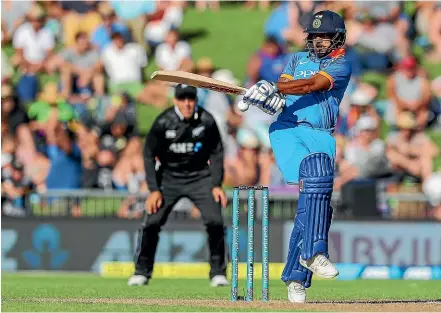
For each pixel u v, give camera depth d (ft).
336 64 76.38
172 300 85.15
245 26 211.61
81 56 194.39
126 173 174.81
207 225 119.24
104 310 71.97
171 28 198.49
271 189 167.63
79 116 182.50
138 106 190.19
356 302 83.71
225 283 119.85
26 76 194.18
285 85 74.38
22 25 198.80
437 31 201.26
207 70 193.98
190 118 115.85
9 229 156.04
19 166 166.81
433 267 148.97
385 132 185.16
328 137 76.74
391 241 153.58
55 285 119.14
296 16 194.49
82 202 160.97
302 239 76.07
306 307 73.51
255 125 175.63
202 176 119.55
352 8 198.49
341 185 160.66
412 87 188.34
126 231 154.40
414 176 179.32
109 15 197.47
